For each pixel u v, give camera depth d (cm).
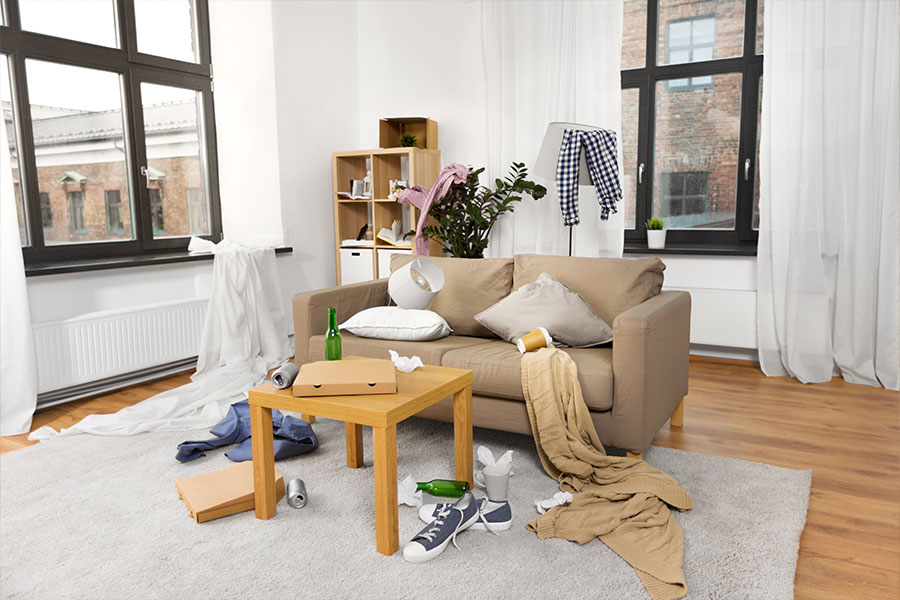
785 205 381
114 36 408
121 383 384
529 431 255
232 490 231
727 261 420
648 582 179
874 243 364
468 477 241
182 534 210
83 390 363
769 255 392
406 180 510
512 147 461
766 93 379
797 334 381
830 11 358
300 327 311
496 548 200
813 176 371
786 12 370
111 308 373
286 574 187
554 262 313
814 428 306
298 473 257
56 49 371
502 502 223
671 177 454
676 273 435
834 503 231
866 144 357
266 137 459
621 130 427
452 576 185
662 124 452
